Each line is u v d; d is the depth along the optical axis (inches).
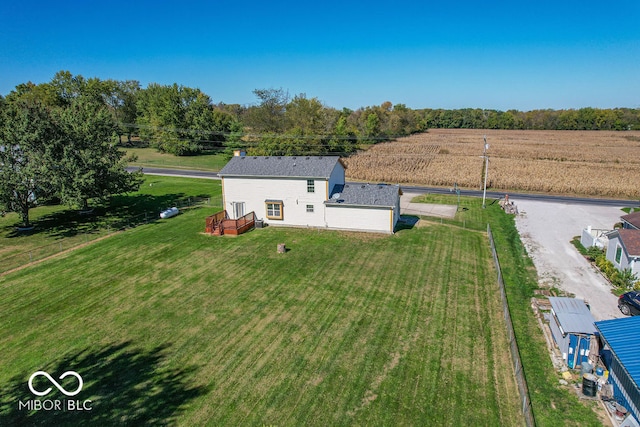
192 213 1574.8
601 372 592.4
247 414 531.2
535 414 532.1
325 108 3885.3
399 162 2960.1
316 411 535.5
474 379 600.1
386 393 569.6
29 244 1210.0
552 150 3727.9
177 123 3400.6
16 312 810.2
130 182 1499.8
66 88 3577.8
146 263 1063.0
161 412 536.1
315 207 1346.0
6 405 553.6
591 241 1173.7
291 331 733.9
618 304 823.1
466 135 5403.5
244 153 1566.2
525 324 760.3
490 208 1708.9
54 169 1254.9
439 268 1024.9
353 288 908.6
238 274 987.9
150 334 727.7
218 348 682.8
